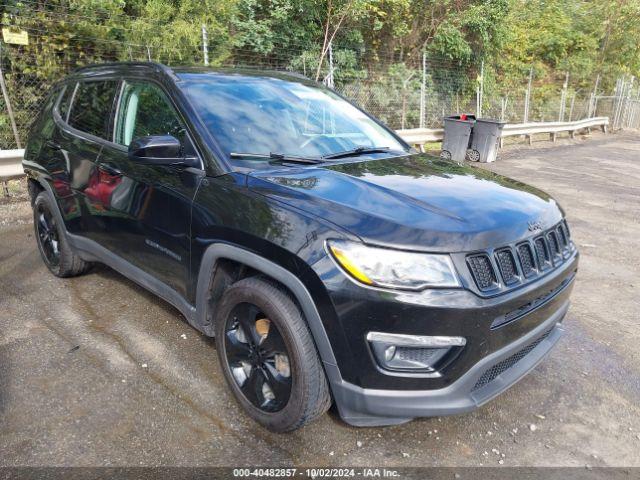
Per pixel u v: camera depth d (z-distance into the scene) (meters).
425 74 14.24
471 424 2.80
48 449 2.45
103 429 2.61
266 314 2.50
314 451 2.53
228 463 2.43
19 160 6.54
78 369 3.12
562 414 2.94
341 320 2.21
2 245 5.22
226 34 9.90
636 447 2.70
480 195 2.71
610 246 6.15
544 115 19.02
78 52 8.24
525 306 2.48
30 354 3.25
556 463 2.54
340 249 2.22
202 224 2.75
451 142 11.99
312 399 2.42
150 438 2.56
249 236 2.49
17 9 7.46
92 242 3.82
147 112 3.35
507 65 19.95
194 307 2.99
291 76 4.04
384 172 2.96
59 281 4.37
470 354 2.26
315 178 2.73
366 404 2.29
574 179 10.32
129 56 8.49
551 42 21.61
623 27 23.42
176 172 2.97
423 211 2.40
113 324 3.68
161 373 3.11
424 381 2.25
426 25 15.57
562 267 2.75
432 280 2.18
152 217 3.11
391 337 2.18
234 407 2.83
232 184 2.71
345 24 13.46
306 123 3.45
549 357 3.56
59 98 4.40
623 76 24.05
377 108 13.75
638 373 3.41
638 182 10.27
